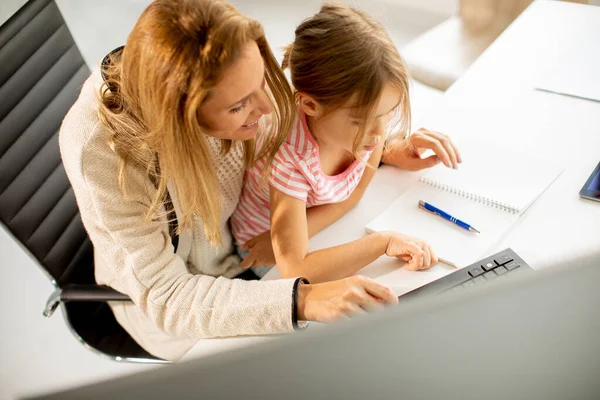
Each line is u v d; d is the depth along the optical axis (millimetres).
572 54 1357
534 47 1402
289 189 1027
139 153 874
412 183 1148
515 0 1778
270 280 949
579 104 1235
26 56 1166
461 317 248
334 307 855
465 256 976
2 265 2137
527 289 254
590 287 264
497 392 284
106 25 2973
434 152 1153
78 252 1311
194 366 231
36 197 1201
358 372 247
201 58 709
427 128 1238
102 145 880
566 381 306
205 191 861
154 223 947
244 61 732
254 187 1140
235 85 741
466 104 1282
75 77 1280
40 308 1981
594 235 978
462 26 1879
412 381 257
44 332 1914
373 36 914
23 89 1162
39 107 1198
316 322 919
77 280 1305
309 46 922
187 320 914
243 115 806
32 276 2084
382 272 991
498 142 1179
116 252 941
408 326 241
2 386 1802
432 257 977
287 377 240
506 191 1066
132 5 3070
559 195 1055
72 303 1287
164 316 932
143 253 930
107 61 879
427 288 918
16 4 2820
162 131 779
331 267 990
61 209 1262
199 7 715
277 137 978
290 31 2842
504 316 257
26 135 1174
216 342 920
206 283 936
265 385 238
